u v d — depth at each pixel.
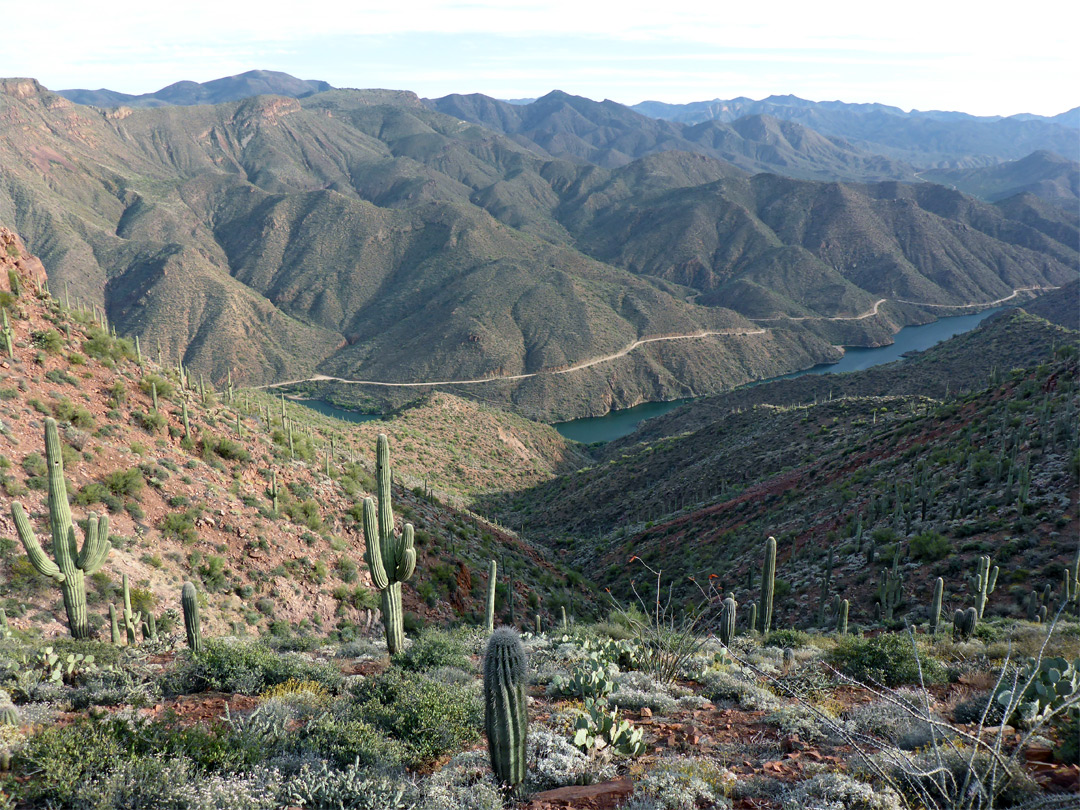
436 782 6.93
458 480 130.62
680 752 7.98
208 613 25.80
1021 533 36.22
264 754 7.51
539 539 94.50
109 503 27.20
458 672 12.14
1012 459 43.59
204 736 7.51
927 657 11.87
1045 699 7.60
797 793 6.21
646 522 79.81
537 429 183.88
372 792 6.54
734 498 72.38
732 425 115.69
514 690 6.63
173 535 28.27
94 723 7.64
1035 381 52.88
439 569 36.78
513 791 6.63
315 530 34.59
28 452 26.84
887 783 6.24
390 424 147.88
